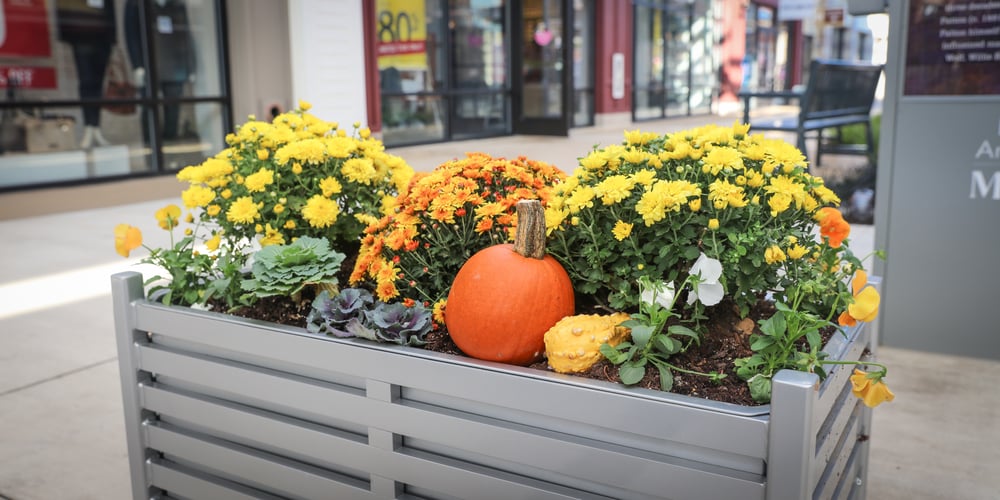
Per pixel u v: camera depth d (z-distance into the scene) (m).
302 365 1.67
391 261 1.88
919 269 3.54
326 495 1.67
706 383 1.47
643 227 1.64
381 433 1.57
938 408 2.96
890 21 3.43
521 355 1.60
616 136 15.53
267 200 2.23
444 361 1.48
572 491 1.39
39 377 3.43
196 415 1.83
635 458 1.31
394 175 2.42
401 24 13.00
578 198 1.60
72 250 6.09
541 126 15.48
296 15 9.71
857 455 1.93
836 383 1.48
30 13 8.08
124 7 8.82
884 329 3.65
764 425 1.21
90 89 8.61
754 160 1.67
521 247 1.63
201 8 9.48
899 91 3.46
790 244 1.61
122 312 1.91
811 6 16.73
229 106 9.85
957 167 3.40
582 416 1.36
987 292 3.42
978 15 3.25
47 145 8.27
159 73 9.18
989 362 3.43
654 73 19.95
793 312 1.42
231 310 2.03
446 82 14.11
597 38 17.75
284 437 1.70
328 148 2.23
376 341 1.63
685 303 1.74
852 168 8.46
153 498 1.98
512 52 15.54
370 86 11.88
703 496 1.27
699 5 21.47
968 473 2.46
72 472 2.55
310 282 1.90
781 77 25.25
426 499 1.56
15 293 4.84
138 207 8.44
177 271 2.04
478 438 1.46
